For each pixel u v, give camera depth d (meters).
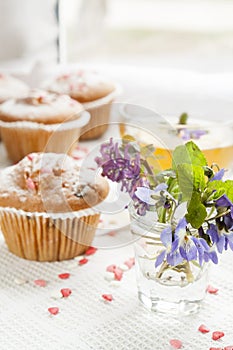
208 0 0.81
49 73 0.85
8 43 0.85
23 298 0.53
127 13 0.84
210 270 0.54
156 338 0.49
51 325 0.50
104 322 0.51
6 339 0.49
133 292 0.54
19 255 0.58
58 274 0.56
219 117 0.69
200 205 0.48
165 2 0.82
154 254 0.50
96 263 0.57
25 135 0.74
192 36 0.83
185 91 0.78
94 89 0.79
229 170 0.65
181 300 0.51
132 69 0.84
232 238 0.49
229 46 0.82
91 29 0.86
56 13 0.85
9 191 0.56
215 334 0.49
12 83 0.81
